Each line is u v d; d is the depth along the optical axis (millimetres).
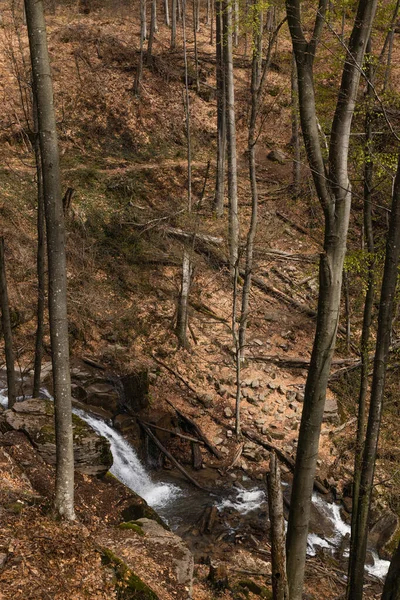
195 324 17828
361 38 6316
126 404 14898
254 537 12055
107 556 7539
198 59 28266
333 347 6516
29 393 13977
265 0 12055
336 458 15055
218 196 21203
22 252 17250
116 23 29734
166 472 14117
